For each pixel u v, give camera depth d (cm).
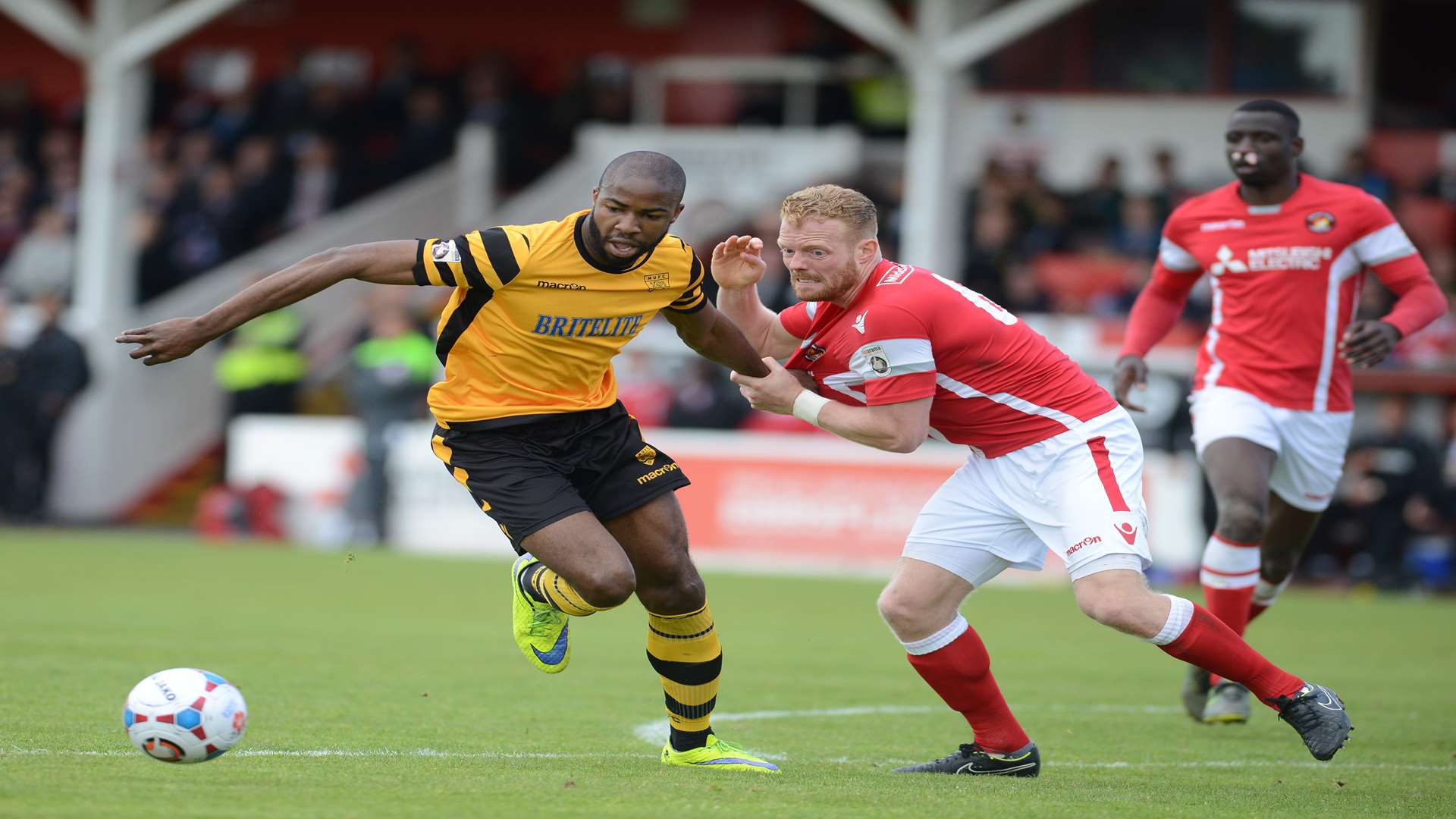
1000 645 3622
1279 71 7644
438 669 2880
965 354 1905
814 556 5647
